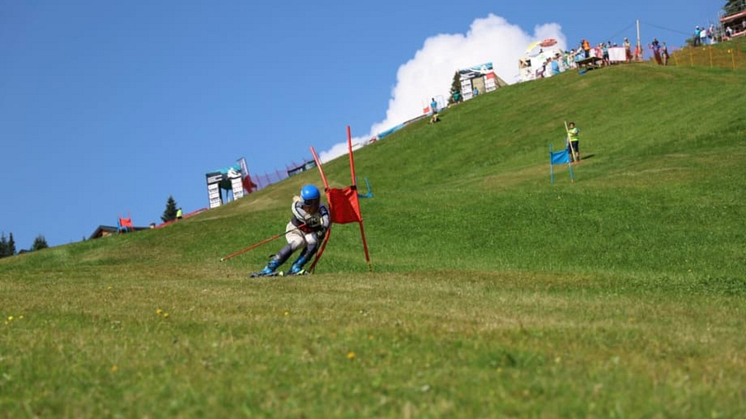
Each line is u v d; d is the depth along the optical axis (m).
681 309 11.53
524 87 66.88
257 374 6.79
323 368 6.98
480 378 6.42
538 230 26.30
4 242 118.25
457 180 44.94
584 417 5.39
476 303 11.66
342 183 52.28
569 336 8.29
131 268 21.39
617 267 20.78
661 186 29.27
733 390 6.18
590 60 65.62
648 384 6.29
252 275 16.95
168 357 7.61
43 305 11.86
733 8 81.44
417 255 25.17
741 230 23.41
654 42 66.62
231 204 55.34
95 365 7.39
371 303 11.50
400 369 6.83
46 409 6.00
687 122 42.06
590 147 42.66
